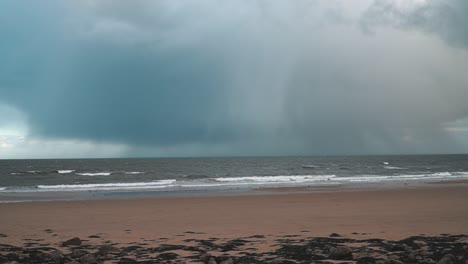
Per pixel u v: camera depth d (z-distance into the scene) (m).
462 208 18.41
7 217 16.67
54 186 38.84
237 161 140.62
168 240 10.98
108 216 16.94
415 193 26.95
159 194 29.27
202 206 20.47
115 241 10.91
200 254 8.98
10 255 8.54
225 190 32.28
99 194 30.02
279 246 9.84
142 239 11.20
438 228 12.61
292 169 82.19
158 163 121.94
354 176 54.69
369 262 7.96
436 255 8.41
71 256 8.84
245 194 28.06
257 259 8.34
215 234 11.97
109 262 8.17
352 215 16.27
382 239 10.62
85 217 16.62
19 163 124.31
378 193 27.12
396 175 57.91
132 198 25.73
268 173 69.44
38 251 9.48
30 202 23.55
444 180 43.97
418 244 9.43
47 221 15.52
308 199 23.47
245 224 14.16
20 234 12.40
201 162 130.38
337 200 22.72
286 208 19.09
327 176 54.22
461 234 11.39
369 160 140.88
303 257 8.51
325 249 9.34
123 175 64.88
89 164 114.19
